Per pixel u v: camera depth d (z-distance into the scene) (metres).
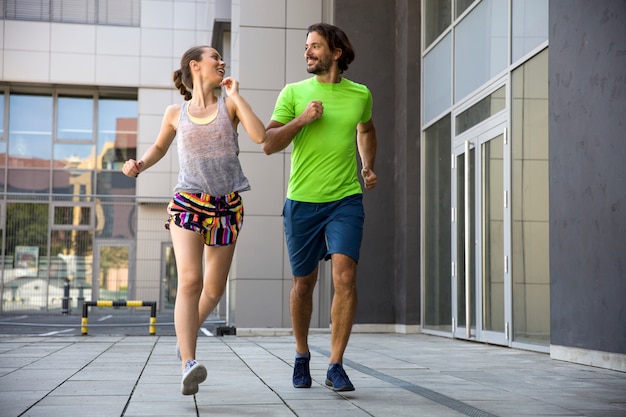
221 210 3.68
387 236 11.12
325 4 11.59
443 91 9.95
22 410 3.33
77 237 14.55
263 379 4.54
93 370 5.17
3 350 7.20
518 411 3.43
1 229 14.41
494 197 8.13
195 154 3.66
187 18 22.97
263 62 11.45
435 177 10.27
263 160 11.46
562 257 6.09
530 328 7.16
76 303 14.21
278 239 11.40
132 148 23.48
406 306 10.65
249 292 11.31
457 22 9.43
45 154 23.19
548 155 6.35
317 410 3.33
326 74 3.96
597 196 5.54
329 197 3.87
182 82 3.85
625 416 3.32
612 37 5.34
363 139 4.31
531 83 7.22
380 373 5.05
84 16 22.72
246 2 11.48
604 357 5.44
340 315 3.85
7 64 22.31
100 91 23.39
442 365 5.67
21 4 22.52
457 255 9.33
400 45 11.16
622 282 5.21
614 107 5.31
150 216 14.05
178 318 3.55
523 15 7.41
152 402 3.56
